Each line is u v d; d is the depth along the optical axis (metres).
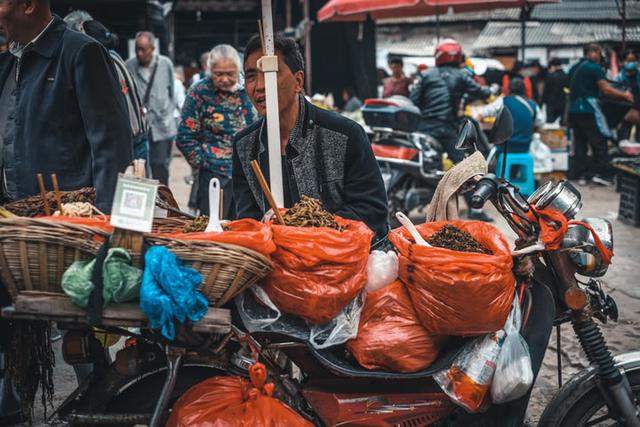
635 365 3.04
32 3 3.47
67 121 3.54
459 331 2.74
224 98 5.77
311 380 2.88
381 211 3.24
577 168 12.59
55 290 2.46
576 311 3.03
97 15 11.95
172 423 2.64
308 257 2.59
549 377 4.59
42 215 2.99
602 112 12.36
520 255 2.84
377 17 13.91
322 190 3.25
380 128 8.71
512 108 9.95
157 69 8.42
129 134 3.58
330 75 16.58
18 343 2.89
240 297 2.69
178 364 2.65
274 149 2.99
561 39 26.39
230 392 2.69
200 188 5.89
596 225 3.10
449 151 9.40
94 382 2.87
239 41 18.34
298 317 2.75
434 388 2.88
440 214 3.62
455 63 9.51
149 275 2.38
